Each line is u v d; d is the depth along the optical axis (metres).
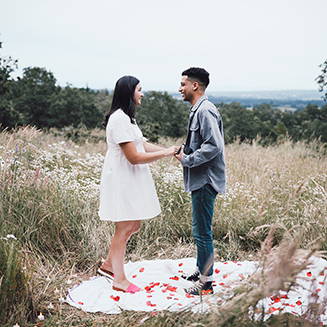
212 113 3.54
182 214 5.32
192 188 3.65
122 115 3.58
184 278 4.09
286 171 6.99
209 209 3.67
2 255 3.17
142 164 3.78
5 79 13.65
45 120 19.77
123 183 3.65
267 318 2.77
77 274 4.11
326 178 6.53
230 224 5.09
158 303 3.44
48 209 4.33
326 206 5.04
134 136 3.66
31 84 20.88
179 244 4.89
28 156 5.64
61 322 3.15
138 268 4.27
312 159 8.38
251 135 15.66
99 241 4.46
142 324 2.85
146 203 3.73
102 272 3.99
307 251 2.34
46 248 4.21
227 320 2.40
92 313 3.33
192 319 2.71
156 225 5.03
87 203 4.83
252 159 7.77
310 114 16.73
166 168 6.43
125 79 3.65
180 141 11.31
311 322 2.41
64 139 10.88
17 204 4.27
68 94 20.39
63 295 3.60
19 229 4.04
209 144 3.46
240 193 5.73
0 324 2.94
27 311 3.18
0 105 13.81
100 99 23.27
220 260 4.65
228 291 2.67
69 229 4.44
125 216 3.64
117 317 3.22
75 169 6.00
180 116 18.77
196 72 3.64
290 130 16.25
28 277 3.28
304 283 3.69
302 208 5.29
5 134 6.30
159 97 19.61
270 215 5.12
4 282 2.99
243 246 4.97
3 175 4.48
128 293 3.68
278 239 4.88
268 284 2.27
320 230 4.57
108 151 3.74
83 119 19.89
